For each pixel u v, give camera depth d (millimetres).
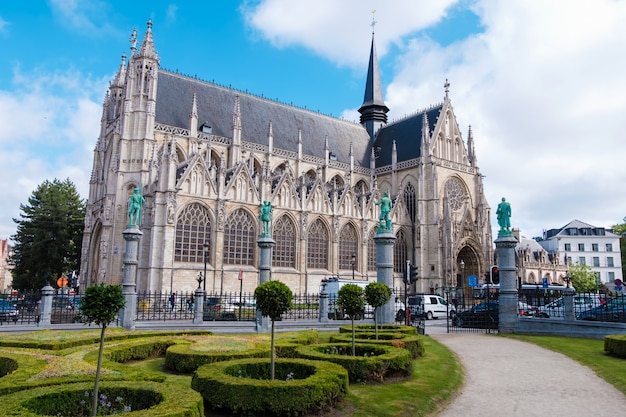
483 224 89750
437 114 91438
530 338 31422
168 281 54656
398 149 93625
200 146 69250
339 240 75000
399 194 85500
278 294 15055
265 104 86250
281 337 24766
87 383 12188
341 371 14672
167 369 19062
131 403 11805
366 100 106125
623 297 38281
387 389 16062
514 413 14117
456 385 17281
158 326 33062
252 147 76188
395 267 82250
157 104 68875
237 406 12547
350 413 13414
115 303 11945
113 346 20219
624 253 123625
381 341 21938
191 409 10109
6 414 9414
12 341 21703
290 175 69375
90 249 70188
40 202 83625
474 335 33906
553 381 18188
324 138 91250
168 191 55562
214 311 40188
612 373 18891
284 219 68062
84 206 90312
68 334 24094
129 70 65250
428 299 53969
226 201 61156
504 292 35531
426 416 13820
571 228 144625
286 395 12570
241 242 62906
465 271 87062
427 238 83125
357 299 19609
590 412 14156
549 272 115062
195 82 77438
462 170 90688
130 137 63812
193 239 58469
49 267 78750
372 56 107250
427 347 26172
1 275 162250
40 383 12742
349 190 77500
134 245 32719
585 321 31609
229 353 18547
